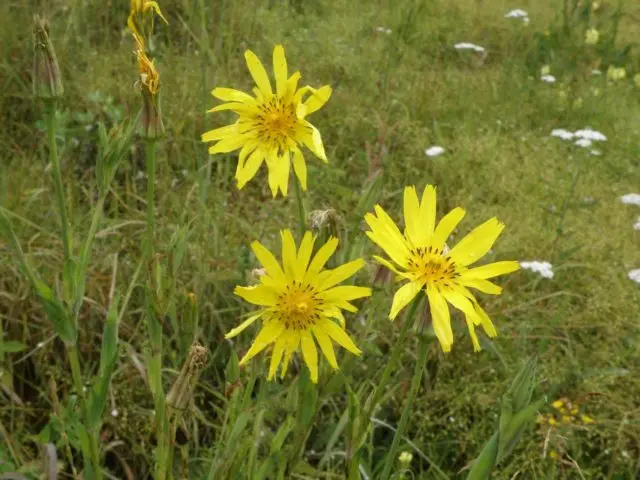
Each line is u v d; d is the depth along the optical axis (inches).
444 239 12.9
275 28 47.9
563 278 30.6
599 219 35.5
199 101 36.0
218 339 24.8
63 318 15.0
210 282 25.5
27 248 25.3
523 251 31.3
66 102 35.4
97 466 15.6
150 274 15.2
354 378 23.6
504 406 12.9
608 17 66.7
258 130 15.3
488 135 40.4
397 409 23.3
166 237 27.5
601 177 39.4
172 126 33.5
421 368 12.8
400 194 34.3
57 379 22.6
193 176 30.4
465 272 12.6
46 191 29.2
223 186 33.2
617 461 22.4
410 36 51.5
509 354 25.6
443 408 23.2
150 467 20.3
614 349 26.6
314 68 45.3
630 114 49.1
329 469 21.0
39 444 19.8
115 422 21.2
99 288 23.8
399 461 21.0
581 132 38.0
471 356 25.2
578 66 55.1
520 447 22.5
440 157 36.6
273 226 29.0
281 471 15.6
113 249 26.4
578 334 27.6
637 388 24.8
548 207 35.4
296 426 15.2
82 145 32.9
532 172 37.9
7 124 35.1
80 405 15.7
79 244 26.0
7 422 21.8
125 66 38.9
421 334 12.5
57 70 14.0
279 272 13.2
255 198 33.0
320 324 13.3
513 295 28.7
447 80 48.1
